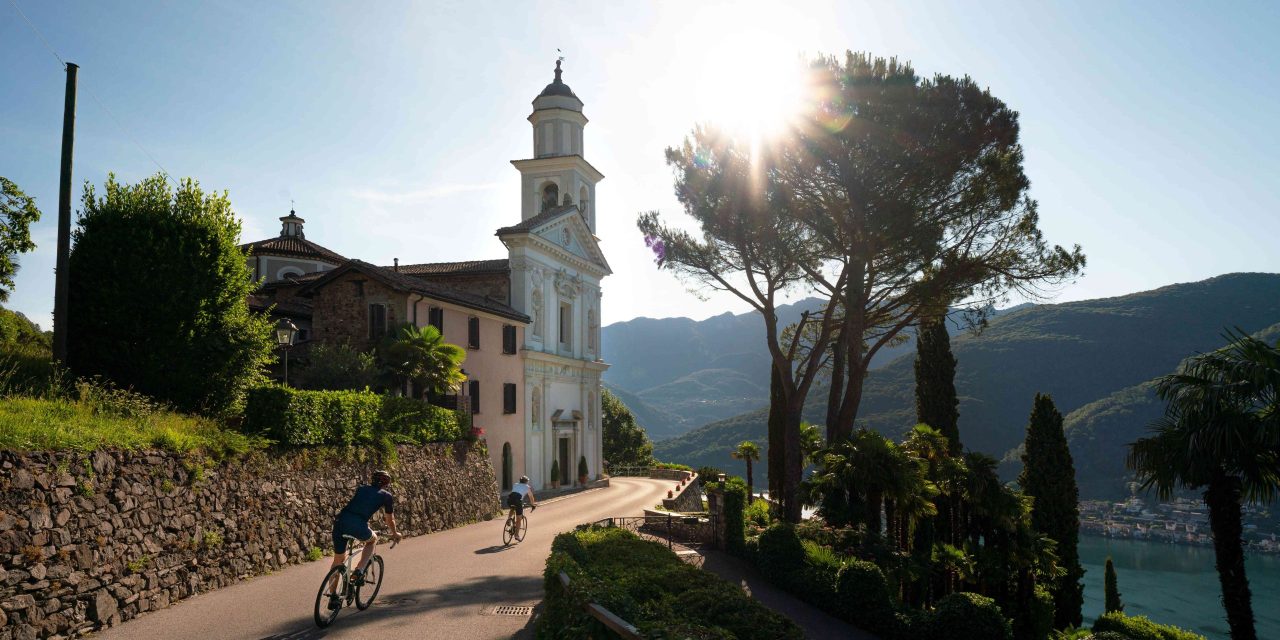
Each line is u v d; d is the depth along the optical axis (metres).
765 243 25.62
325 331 32.72
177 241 17.92
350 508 10.55
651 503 37.78
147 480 11.42
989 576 20.17
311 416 17.52
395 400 23.17
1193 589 61.69
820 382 34.03
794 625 10.77
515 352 43.50
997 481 20.98
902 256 24.47
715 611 10.74
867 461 20.17
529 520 28.78
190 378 17.44
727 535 21.58
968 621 14.10
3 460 8.81
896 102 23.20
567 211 50.47
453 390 32.38
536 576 15.10
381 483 10.94
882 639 14.80
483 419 39.12
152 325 17.38
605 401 85.69
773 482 35.00
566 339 52.53
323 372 27.09
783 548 18.41
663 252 27.75
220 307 18.73
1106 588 29.55
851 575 15.72
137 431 12.26
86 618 9.55
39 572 8.89
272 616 10.62
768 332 27.12
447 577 14.76
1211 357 16.70
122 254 17.42
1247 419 15.54
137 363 17.23
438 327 34.50
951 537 24.30
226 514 13.54
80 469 9.96
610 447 83.94
